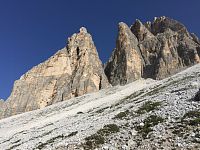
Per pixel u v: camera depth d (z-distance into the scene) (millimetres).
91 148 33969
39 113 148375
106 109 76938
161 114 39312
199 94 41781
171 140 30922
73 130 47375
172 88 64500
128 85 159875
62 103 160750
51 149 36562
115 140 34562
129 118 42844
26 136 66250
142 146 31281
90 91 196875
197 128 31922
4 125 129125
